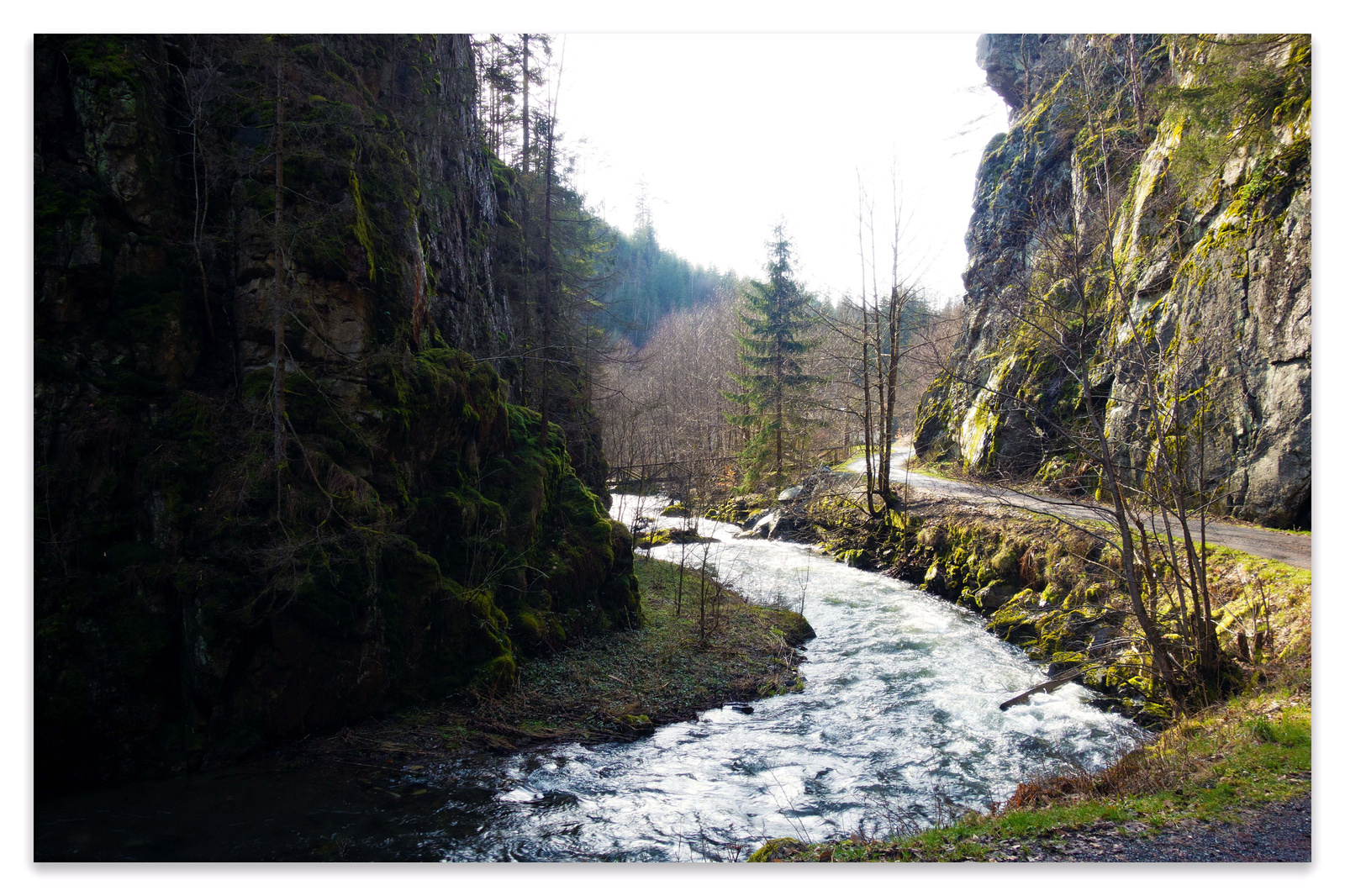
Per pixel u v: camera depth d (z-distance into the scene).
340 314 10.86
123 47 9.98
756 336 36.47
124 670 8.79
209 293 10.47
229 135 10.88
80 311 9.39
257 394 10.10
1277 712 8.45
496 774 9.29
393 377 11.30
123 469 9.38
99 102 9.66
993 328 32.88
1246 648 10.72
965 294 38.09
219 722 9.15
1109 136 23.77
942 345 37.53
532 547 14.19
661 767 9.88
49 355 9.02
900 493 27.77
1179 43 18.08
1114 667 12.81
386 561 10.73
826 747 10.76
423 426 12.09
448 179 17.59
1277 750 7.42
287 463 9.80
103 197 9.65
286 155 10.23
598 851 7.47
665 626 16.31
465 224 18.08
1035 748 10.71
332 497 10.07
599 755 10.15
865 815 8.59
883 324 30.64
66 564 8.81
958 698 12.84
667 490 28.05
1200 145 15.28
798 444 35.16
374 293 11.41
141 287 9.82
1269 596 11.59
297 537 9.57
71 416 9.06
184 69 10.67
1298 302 15.49
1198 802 6.68
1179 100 14.48
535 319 22.89
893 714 12.12
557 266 24.77
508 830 7.88
